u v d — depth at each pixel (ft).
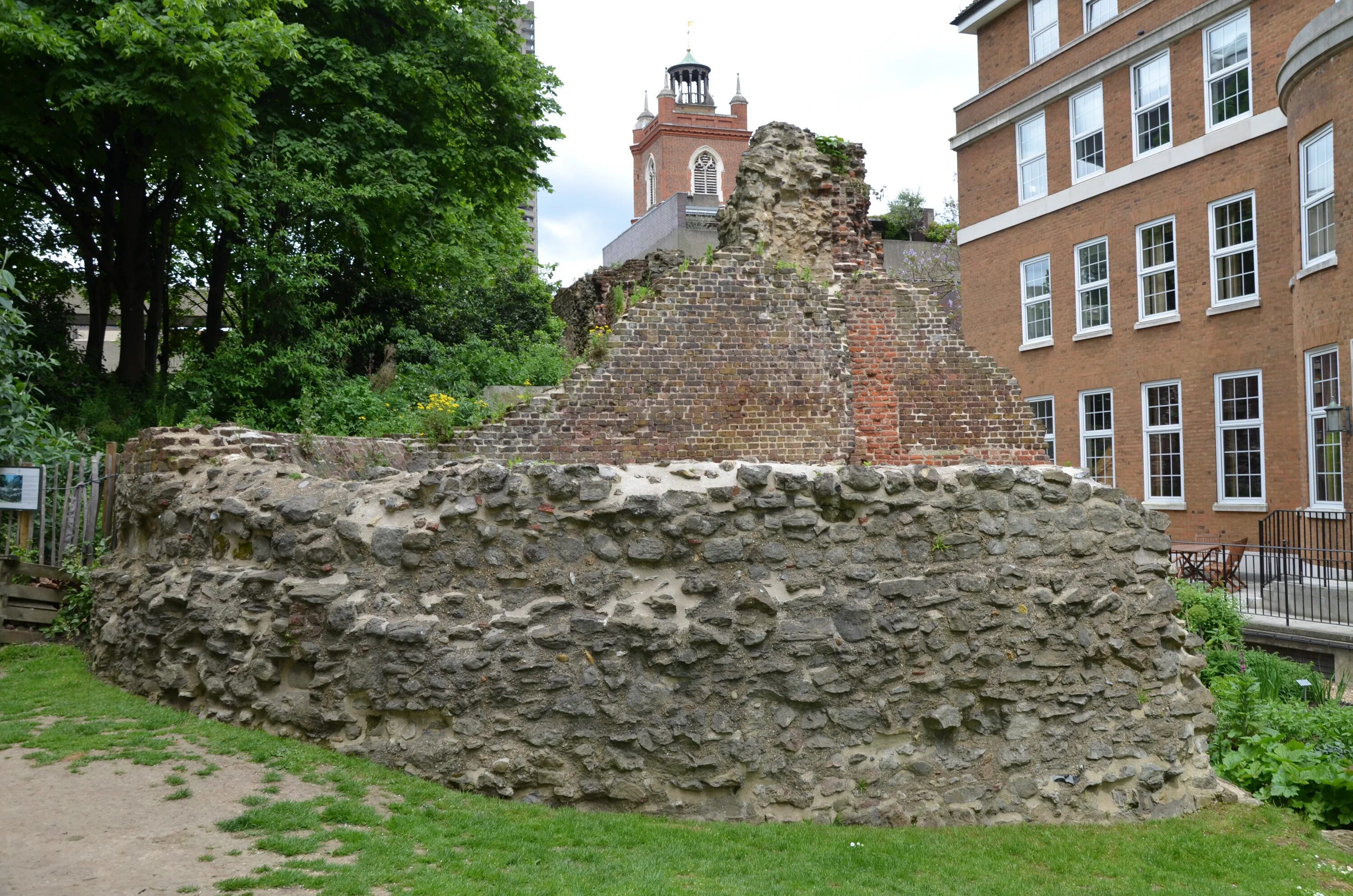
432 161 73.26
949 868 18.31
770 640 20.26
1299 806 24.38
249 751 19.86
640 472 20.81
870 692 20.77
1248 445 67.72
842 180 51.85
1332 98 52.49
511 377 71.61
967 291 93.81
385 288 83.97
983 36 92.73
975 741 21.52
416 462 40.24
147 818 16.24
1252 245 66.90
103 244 64.03
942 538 21.59
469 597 20.13
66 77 49.06
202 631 22.54
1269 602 47.75
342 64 66.95
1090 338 79.71
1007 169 88.79
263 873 14.37
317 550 21.13
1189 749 23.67
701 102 302.04
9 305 35.58
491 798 19.22
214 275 70.85
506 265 96.53
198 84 50.47
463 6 77.05
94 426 53.01
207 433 27.53
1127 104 76.59
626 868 16.30
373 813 17.25
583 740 19.54
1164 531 23.82
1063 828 21.27
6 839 15.10
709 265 46.21
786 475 20.80
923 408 50.70
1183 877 19.11
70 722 21.40
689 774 19.65
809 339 47.19
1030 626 21.97
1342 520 51.67
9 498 30.63
